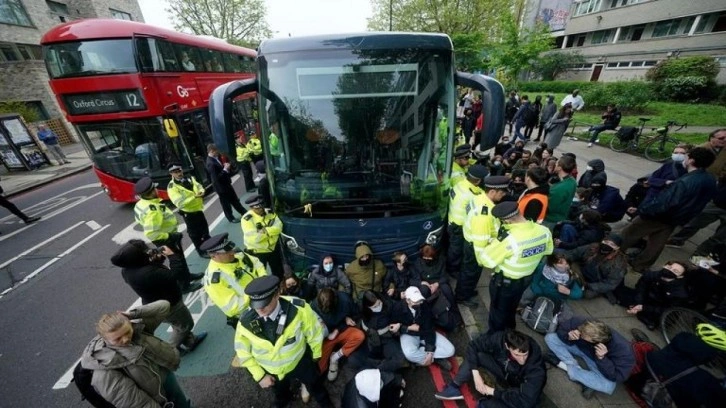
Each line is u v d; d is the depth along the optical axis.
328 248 3.95
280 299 2.63
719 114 14.64
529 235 3.01
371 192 3.79
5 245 6.94
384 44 3.56
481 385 2.89
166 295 3.30
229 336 4.06
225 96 3.29
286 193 3.85
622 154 10.35
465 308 4.36
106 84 6.46
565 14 32.28
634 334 3.65
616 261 3.98
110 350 2.13
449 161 3.94
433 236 4.04
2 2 15.31
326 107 3.70
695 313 3.40
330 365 3.45
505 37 19.78
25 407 3.39
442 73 3.70
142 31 6.70
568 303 4.23
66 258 6.29
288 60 3.60
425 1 23.02
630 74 24.67
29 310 4.84
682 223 4.16
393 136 3.76
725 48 18.83
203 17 27.27
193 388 3.42
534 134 14.53
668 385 2.72
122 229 7.45
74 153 15.77
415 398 3.24
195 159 8.38
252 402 3.28
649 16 22.81
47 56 6.30
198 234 5.64
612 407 3.03
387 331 3.61
